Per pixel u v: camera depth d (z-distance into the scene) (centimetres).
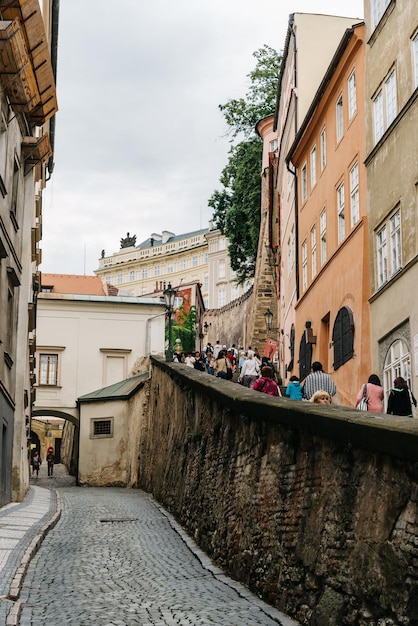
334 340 2558
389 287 2069
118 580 1358
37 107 2466
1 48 1888
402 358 1969
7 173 2177
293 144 3266
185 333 7662
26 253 2536
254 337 4653
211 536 1673
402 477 830
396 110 2069
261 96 5497
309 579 1047
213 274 11556
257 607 1149
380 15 2231
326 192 2822
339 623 923
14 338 2430
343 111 2592
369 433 879
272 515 1249
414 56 1956
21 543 1587
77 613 1085
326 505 1029
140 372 4969
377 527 870
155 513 2467
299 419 1123
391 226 2089
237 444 1564
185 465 2259
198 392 2159
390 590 823
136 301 5078
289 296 3756
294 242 3503
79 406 4672
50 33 3319
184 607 1139
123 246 14600
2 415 2158
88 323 5031
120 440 4341
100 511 2522
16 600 1127
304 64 3459
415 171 1916
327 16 3500
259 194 5384
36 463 5269
